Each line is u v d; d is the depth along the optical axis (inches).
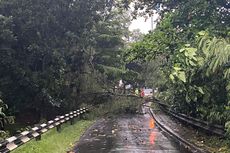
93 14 1236.5
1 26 999.0
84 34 1236.5
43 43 1117.7
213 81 614.5
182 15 767.1
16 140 493.0
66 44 1184.2
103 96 1529.3
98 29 1647.4
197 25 712.4
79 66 1305.4
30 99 1128.2
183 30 745.0
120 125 1053.2
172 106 1165.1
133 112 1558.8
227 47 484.7
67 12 1173.7
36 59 1127.0
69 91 1285.7
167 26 778.8
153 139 734.5
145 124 1086.4
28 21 1067.9
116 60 1635.1
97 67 1533.0
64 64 1131.9
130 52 824.3
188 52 526.3
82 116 1273.4
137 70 2027.6
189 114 914.1
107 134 828.0
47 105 1178.6
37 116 1237.1
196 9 734.5
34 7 1079.6
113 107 1518.2
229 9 730.8
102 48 1636.3
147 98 1707.7
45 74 1106.7
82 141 708.0
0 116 849.5
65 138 722.8
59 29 1173.1
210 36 565.9
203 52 532.1
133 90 1753.2
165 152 565.3
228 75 510.0
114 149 594.2
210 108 684.7
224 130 609.0
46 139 632.4
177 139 735.7
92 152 565.0
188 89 641.6
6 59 1040.2
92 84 1464.1
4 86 1072.2
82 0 1194.6
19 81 1073.5
